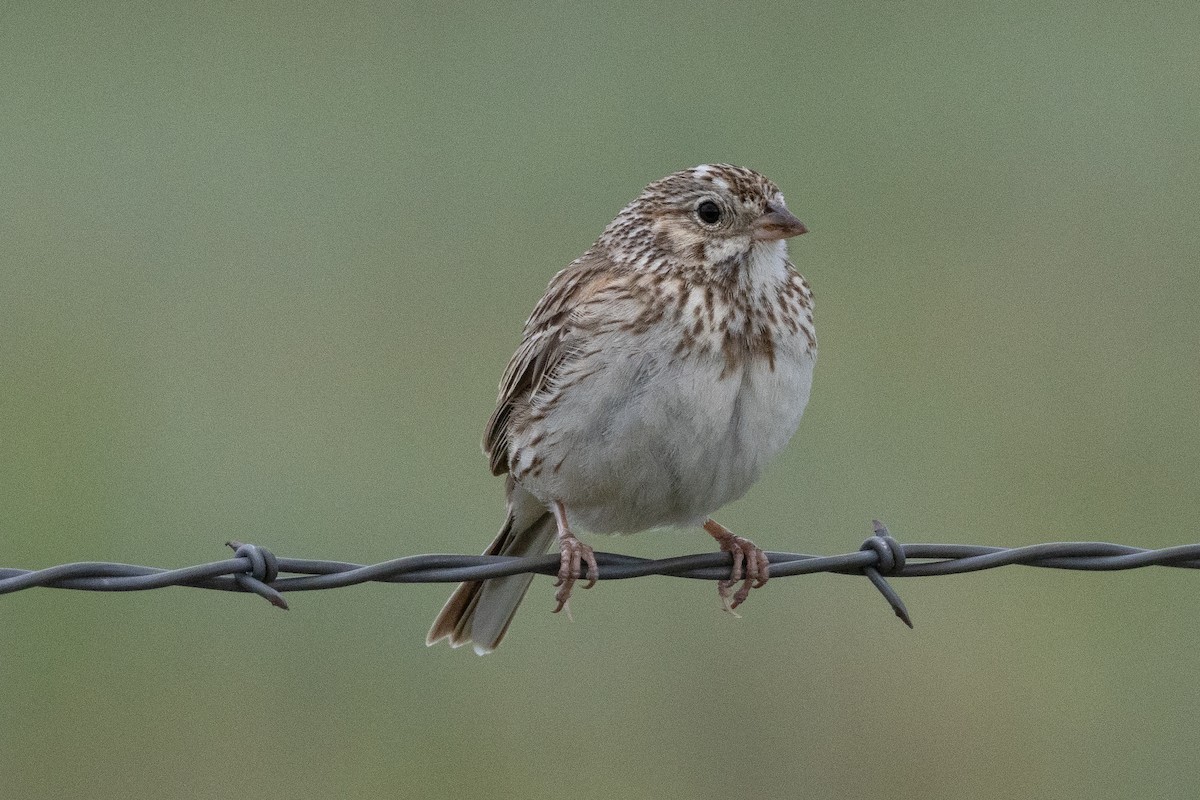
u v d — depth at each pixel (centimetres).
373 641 1285
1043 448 1357
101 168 1597
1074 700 1267
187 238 1530
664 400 938
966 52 1678
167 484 1359
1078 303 1442
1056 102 1623
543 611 1284
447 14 1725
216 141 1616
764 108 1606
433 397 1388
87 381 1429
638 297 948
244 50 1716
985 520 1321
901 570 881
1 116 1655
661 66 1650
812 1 1733
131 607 1280
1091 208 1509
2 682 1262
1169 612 1306
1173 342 1416
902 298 1445
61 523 1345
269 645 1282
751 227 962
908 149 1576
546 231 1488
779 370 955
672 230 968
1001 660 1278
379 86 1647
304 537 1329
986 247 1480
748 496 1330
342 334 1431
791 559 934
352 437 1373
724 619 1286
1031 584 1310
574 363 950
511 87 1641
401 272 1469
